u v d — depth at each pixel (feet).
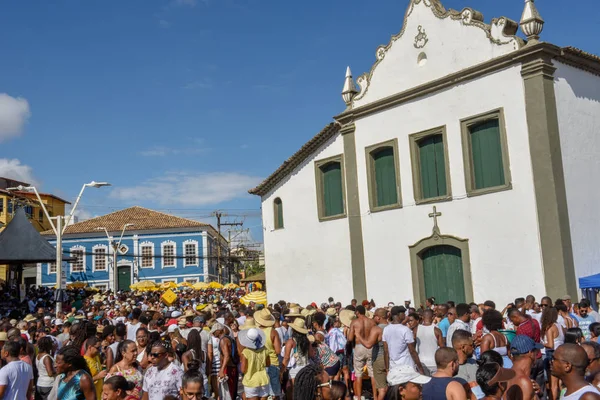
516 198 56.59
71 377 22.86
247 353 32.30
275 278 82.48
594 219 57.41
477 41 60.34
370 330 36.24
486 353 21.62
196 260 217.36
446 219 62.08
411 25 66.64
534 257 54.95
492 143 59.36
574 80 58.95
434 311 42.34
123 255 203.41
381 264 68.18
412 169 65.41
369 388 41.96
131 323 45.78
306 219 78.74
